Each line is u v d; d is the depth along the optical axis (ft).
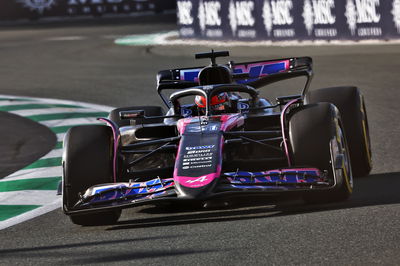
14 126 159.74
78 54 319.27
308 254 57.11
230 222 69.92
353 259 54.95
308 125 73.87
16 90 220.64
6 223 82.48
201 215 74.95
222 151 74.33
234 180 69.36
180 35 331.57
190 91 87.04
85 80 228.63
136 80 218.38
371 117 133.08
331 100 86.89
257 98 90.84
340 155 73.20
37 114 172.86
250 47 274.57
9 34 473.26
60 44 377.30
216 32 305.53
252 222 68.80
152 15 566.77
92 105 180.86
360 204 72.43
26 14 597.52
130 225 74.74
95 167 74.69
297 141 73.67
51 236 73.51
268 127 87.86
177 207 81.05
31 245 70.18
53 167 115.75
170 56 276.21
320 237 61.31
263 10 277.44
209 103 83.92
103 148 75.92
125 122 99.40
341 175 72.64
